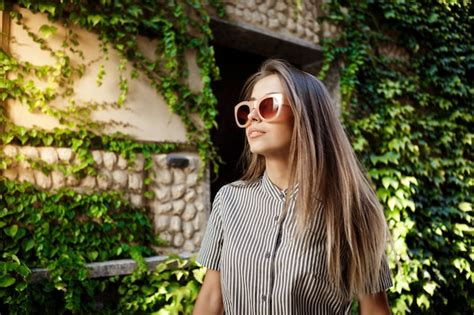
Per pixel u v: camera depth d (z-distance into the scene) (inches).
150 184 110.3
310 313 40.2
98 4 104.9
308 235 40.6
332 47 158.2
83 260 93.4
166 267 102.6
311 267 39.8
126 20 105.7
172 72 115.6
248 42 146.5
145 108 111.5
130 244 104.7
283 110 43.0
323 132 44.1
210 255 49.4
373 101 166.1
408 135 160.1
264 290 40.5
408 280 135.0
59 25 99.3
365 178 48.5
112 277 96.7
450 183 174.2
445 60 187.9
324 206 42.1
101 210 99.1
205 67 121.4
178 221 112.0
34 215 90.6
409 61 184.2
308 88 44.6
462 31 198.7
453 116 183.3
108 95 105.8
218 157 122.9
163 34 114.8
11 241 88.1
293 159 42.8
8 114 92.0
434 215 158.2
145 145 110.0
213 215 50.5
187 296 103.7
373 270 42.7
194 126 118.7
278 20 146.3
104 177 101.9
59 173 95.7
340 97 158.7
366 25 167.9
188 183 115.4
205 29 121.6
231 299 43.1
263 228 43.3
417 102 181.3
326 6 159.0
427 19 183.8
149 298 100.2
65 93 99.3
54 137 96.4
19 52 94.0
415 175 159.5
